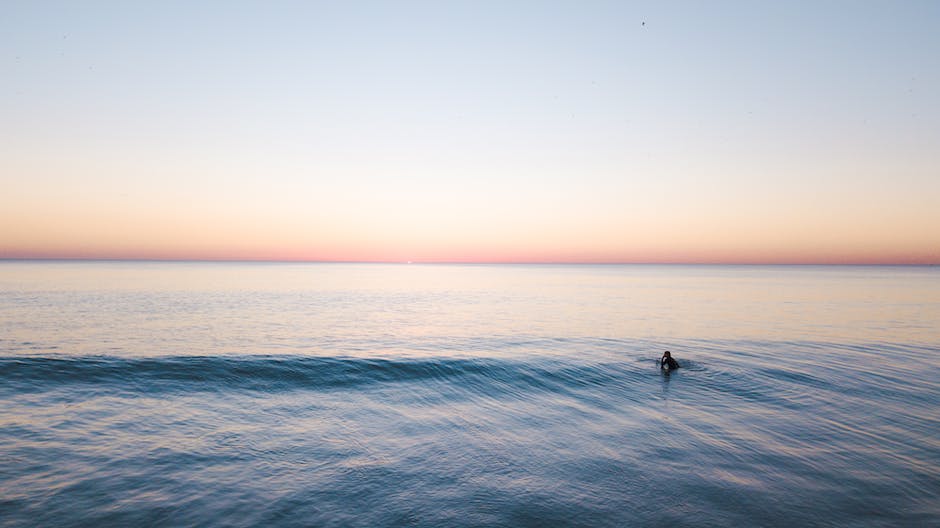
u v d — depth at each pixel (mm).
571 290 90562
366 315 44688
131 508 8016
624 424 13266
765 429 12773
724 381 18234
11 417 12062
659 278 159125
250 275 156375
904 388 17047
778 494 9133
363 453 10836
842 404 15109
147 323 35094
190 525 7582
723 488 9359
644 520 8148
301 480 9344
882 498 9023
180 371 16859
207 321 37250
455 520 8016
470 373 19188
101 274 140250
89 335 28750
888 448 11469
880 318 41531
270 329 33531
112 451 10289
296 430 12227
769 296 71188
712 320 40562
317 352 24109
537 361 21625
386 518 8023
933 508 8695
